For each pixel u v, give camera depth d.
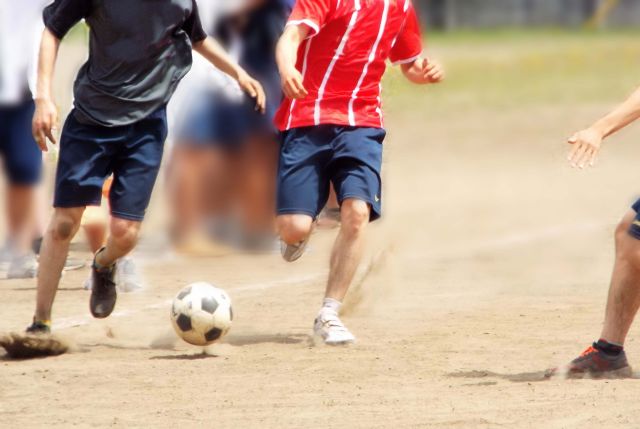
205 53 24.48
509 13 190.38
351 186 24.36
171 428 17.42
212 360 22.66
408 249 41.28
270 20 37.44
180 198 39.66
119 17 22.69
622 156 72.50
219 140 39.50
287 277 34.44
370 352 23.34
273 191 40.16
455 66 122.69
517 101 95.00
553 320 27.16
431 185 61.75
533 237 44.41
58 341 23.03
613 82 105.00
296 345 24.28
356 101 24.52
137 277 32.03
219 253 39.56
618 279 20.41
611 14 185.62
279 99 38.28
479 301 30.39
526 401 18.86
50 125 22.70
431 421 17.61
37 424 17.72
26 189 33.94
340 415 18.11
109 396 19.58
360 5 24.00
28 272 33.84
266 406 18.78
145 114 23.25
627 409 18.20
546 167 67.69
